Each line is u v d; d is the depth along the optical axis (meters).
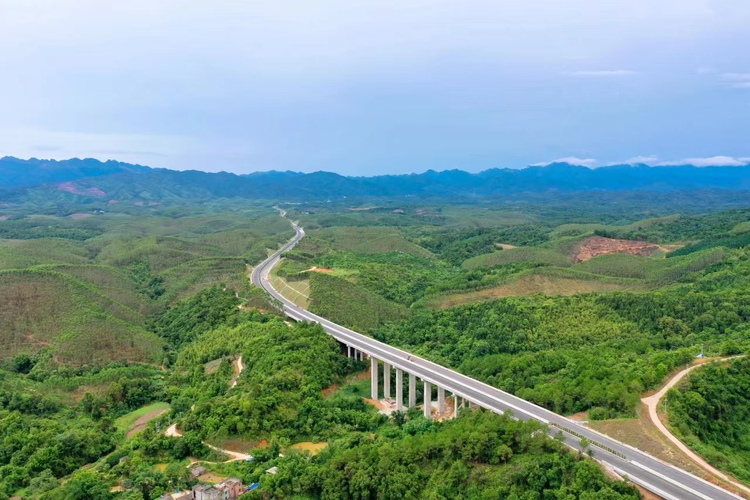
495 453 94.12
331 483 97.38
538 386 127.50
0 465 113.94
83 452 118.69
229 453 113.81
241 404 120.88
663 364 125.44
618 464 89.31
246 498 93.81
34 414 139.62
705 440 102.81
